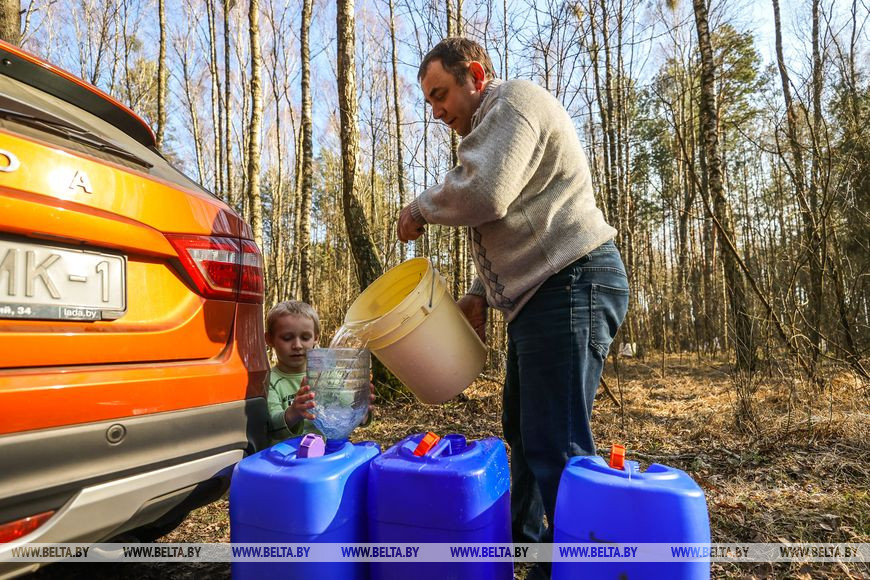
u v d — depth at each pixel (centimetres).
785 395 422
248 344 166
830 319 517
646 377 812
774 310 470
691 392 641
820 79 522
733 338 454
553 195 164
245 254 168
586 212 167
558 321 162
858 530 203
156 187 144
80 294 124
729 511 229
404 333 173
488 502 127
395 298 210
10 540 104
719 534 208
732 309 479
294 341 245
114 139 158
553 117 160
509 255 167
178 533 223
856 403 399
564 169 165
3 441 104
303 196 930
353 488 132
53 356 117
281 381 242
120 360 129
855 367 446
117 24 1505
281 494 125
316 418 168
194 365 146
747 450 329
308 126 905
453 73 181
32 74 144
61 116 143
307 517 122
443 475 124
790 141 509
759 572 177
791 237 582
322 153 2811
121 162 141
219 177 1756
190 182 169
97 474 118
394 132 1828
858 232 573
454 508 123
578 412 161
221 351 157
